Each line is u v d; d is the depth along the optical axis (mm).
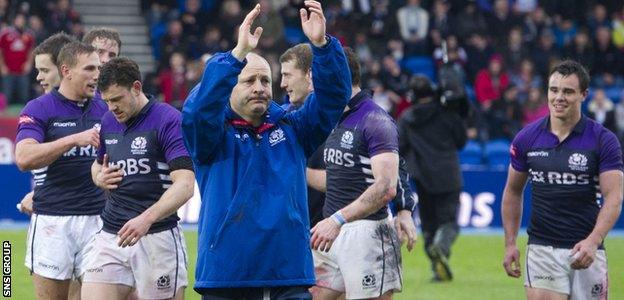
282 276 21125
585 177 25000
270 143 21438
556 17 84375
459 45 78875
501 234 57469
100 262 24703
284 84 25812
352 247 25281
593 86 81750
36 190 27438
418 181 41281
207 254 21141
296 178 21516
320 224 23125
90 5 82625
